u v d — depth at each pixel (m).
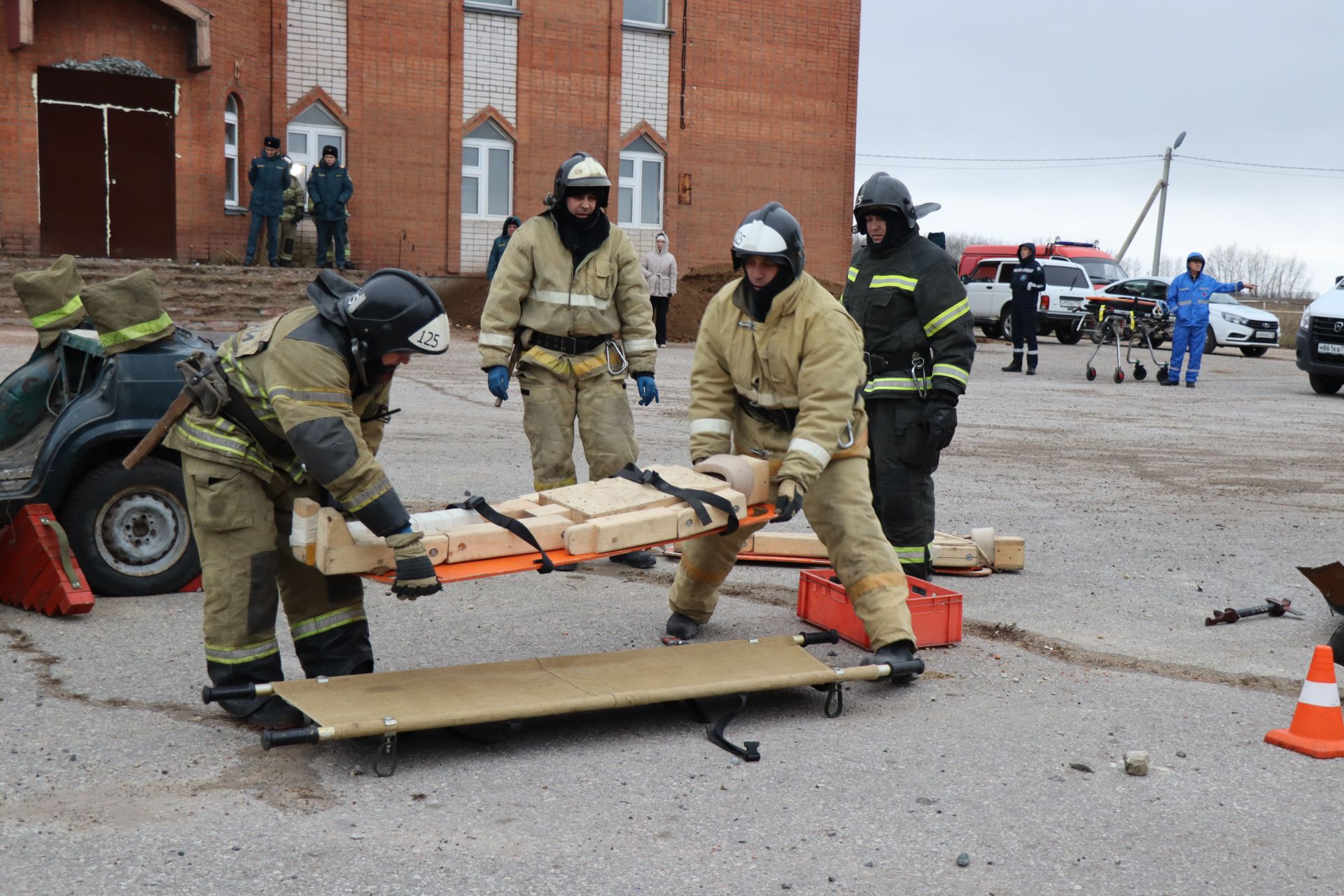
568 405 6.77
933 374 5.77
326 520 3.95
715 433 5.11
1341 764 4.25
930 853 3.48
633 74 26.25
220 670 4.28
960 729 4.52
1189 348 19.62
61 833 3.47
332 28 23.20
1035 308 20.81
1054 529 8.38
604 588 6.52
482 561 4.18
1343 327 18.06
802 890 3.24
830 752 4.26
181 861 3.31
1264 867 3.46
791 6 27.72
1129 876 3.38
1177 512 9.16
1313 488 10.40
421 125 24.14
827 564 7.09
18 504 5.76
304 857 3.36
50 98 19.50
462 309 23.84
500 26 24.75
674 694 4.24
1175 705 4.84
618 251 6.74
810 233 28.58
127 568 6.01
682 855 3.43
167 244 20.83
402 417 12.42
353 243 23.69
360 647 4.57
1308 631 5.96
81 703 4.54
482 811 3.70
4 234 19.23
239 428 4.11
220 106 21.36
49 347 6.55
